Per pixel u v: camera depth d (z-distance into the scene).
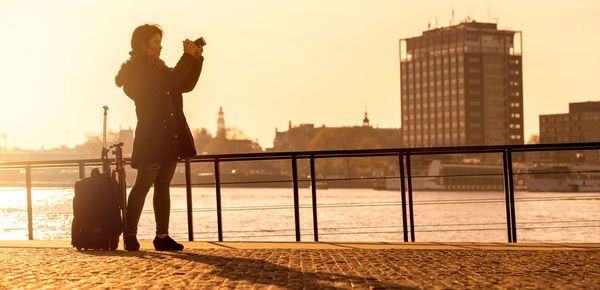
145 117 9.26
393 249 9.42
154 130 9.23
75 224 9.49
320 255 8.75
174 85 9.20
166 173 9.45
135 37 9.39
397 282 6.57
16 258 8.50
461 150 11.59
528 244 10.16
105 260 8.26
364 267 7.64
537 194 157.88
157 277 6.94
